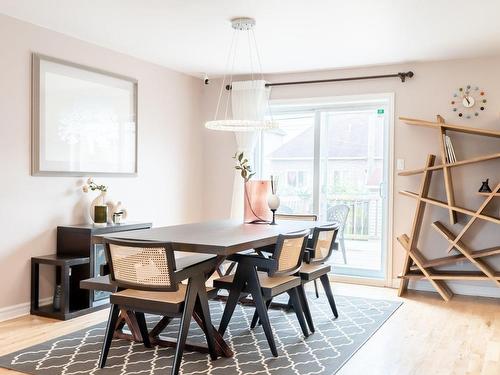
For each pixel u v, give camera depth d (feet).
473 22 12.17
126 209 15.57
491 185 15.05
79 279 13.14
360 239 17.90
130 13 11.79
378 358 9.84
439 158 15.75
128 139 15.88
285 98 18.22
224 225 12.70
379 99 16.88
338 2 10.91
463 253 14.48
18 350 10.03
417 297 15.15
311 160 18.54
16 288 12.47
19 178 12.45
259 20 12.21
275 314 13.14
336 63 16.56
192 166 19.10
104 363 9.21
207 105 19.52
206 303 9.61
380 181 17.54
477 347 10.53
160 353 9.99
